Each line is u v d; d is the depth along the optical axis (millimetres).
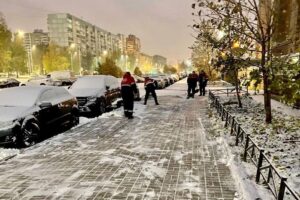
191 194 4750
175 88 32500
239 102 14062
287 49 13922
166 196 4688
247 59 10344
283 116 11242
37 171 5875
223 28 10148
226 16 9469
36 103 8641
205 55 36969
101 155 6891
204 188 4977
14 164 6340
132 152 7109
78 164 6258
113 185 5129
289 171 5461
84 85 14234
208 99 19406
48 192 4883
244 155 6078
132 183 5207
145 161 6406
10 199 4656
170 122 11094
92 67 125750
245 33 9422
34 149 7496
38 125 8391
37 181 5359
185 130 9578
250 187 4664
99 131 9570
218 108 12758
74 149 7438
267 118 9781
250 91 24953
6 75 79500
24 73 88000
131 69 139125
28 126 8008
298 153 6504
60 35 127375
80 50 122375
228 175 5559
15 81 42281
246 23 9094
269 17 9039
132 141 8195
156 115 12883
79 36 135500
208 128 9836
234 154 6461
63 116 9859
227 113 9391
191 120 11477
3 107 8211
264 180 4727
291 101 5309
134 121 11406
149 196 4691
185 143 7906
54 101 9539
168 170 5840
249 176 5180
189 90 20609
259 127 9164
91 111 12617
